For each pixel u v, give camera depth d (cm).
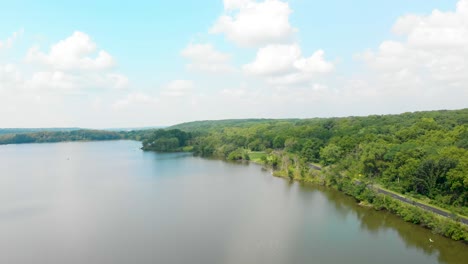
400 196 11375
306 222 9644
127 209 11075
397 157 12838
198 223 9575
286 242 8200
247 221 9750
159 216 10262
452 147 12344
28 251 7806
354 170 14438
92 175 17738
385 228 9150
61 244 8181
